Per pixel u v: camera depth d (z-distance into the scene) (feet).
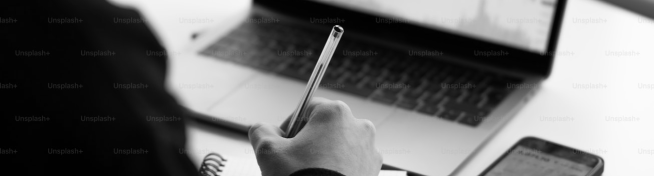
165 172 1.60
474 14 3.16
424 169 2.56
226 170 2.51
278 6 3.51
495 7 3.12
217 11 3.67
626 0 3.70
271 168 2.04
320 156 2.02
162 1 3.76
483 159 2.65
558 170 2.50
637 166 2.64
